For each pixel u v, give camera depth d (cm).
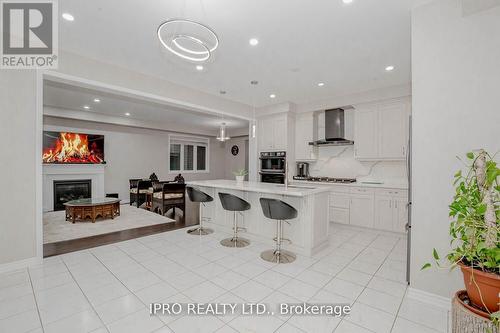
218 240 377
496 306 120
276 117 570
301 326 182
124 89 360
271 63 344
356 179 514
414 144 217
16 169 271
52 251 327
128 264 287
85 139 660
